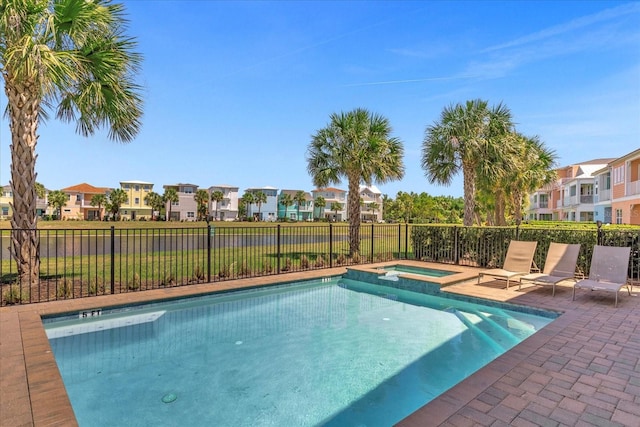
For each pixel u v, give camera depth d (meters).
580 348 4.11
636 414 2.70
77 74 6.36
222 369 4.29
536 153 18.39
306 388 3.81
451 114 12.73
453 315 6.68
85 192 60.97
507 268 8.25
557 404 2.84
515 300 6.58
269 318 6.47
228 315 6.60
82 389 3.76
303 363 4.48
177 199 60.25
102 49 6.81
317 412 3.33
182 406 3.43
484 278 9.00
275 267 10.15
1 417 2.63
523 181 17.67
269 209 69.25
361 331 5.74
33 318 5.14
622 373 3.44
